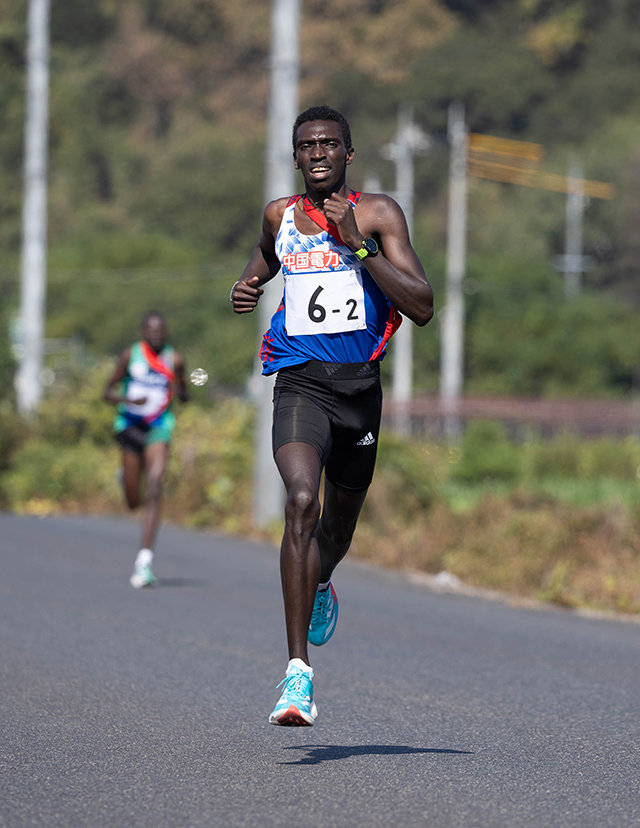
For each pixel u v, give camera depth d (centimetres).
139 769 1716
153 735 1911
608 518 4344
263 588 3616
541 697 2270
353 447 1800
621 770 1764
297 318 1769
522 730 2006
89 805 1552
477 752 1853
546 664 2611
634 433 14550
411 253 1745
